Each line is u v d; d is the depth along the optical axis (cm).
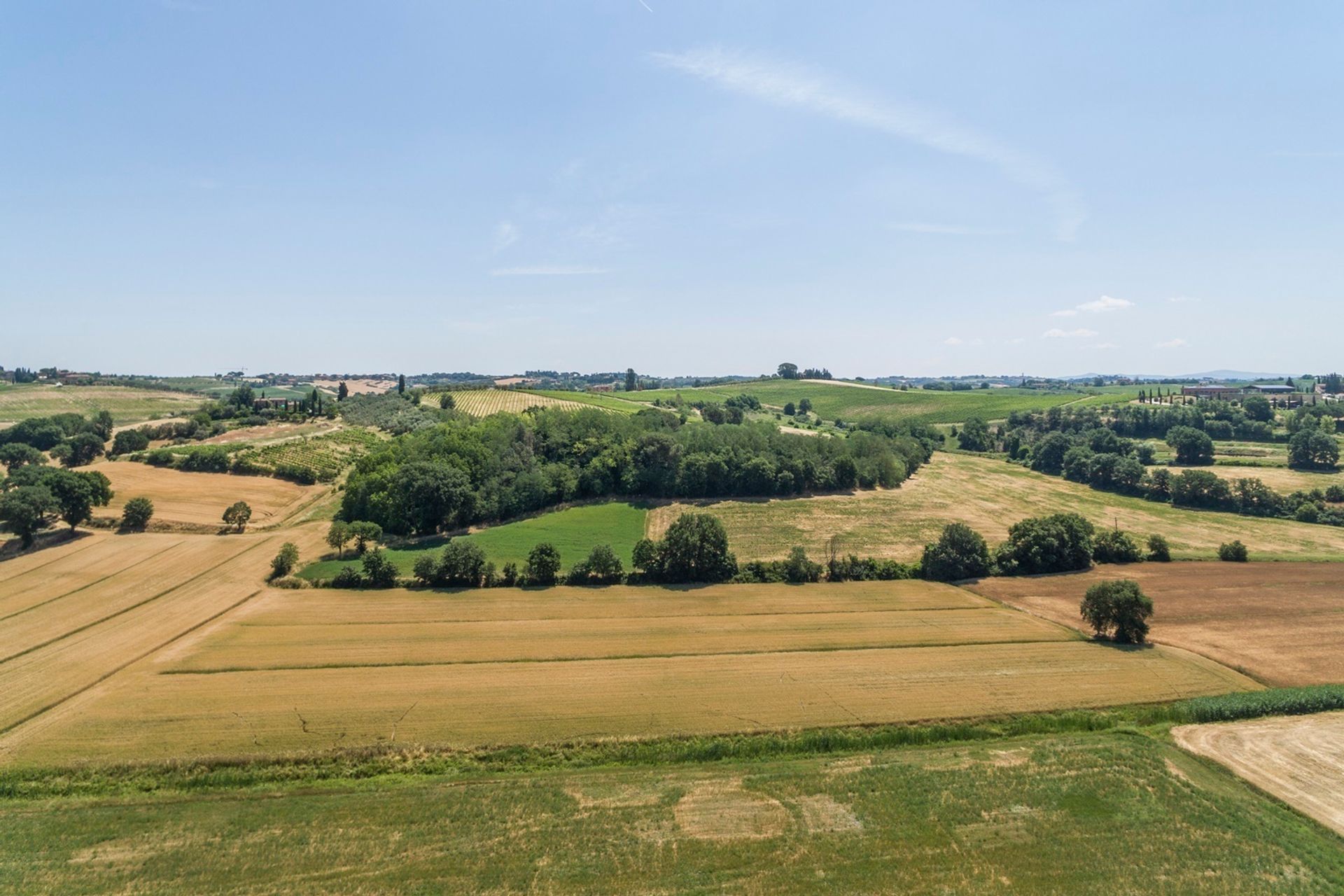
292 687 4406
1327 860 2995
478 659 4912
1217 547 8319
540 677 4634
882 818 3272
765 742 3906
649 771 3638
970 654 5116
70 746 3662
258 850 2973
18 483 8375
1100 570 7338
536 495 9581
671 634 5444
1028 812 3328
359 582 6519
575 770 3672
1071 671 4819
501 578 6688
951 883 2858
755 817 3269
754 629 5575
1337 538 8762
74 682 4419
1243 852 3050
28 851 2923
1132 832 3181
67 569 6800
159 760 3550
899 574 7175
